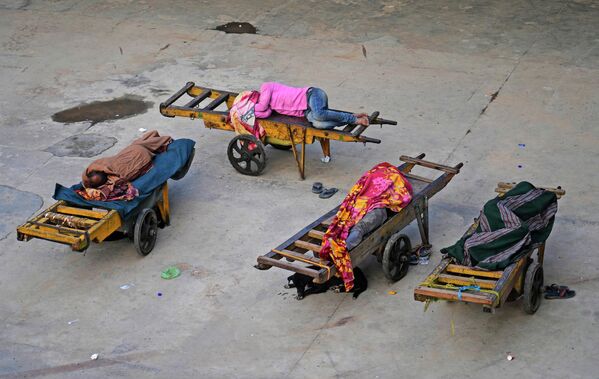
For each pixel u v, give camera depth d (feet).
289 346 26.96
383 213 28.68
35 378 26.17
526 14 49.55
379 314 28.07
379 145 38.01
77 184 32.86
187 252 31.68
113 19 51.96
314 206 33.86
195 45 48.19
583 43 45.85
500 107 40.40
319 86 43.06
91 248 32.22
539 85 42.09
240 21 50.78
